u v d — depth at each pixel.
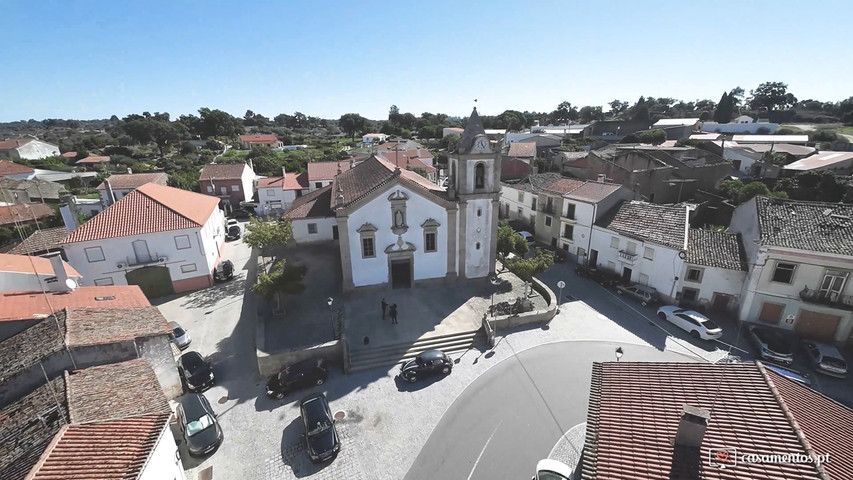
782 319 26.58
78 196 69.00
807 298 25.17
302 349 23.86
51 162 99.25
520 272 31.33
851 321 24.42
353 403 21.39
